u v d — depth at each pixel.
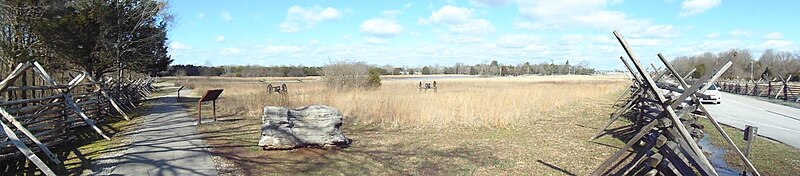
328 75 30.81
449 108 14.73
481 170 7.15
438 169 7.20
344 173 6.88
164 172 6.77
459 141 9.86
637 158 6.08
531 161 7.82
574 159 8.02
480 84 41.09
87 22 19.34
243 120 13.80
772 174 7.07
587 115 15.64
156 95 31.16
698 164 5.30
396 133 11.02
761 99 26.69
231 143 9.34
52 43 18.97
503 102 16.81
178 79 61.97
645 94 10.90
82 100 12.40
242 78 63.56
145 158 7.75
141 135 10.52
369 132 11.18
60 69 21.19
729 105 21.34
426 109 13.98
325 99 18.34
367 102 16.17
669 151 5.63
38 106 8.77
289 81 52.16
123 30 23.89
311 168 7.16
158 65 32.28
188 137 10.20
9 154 7.00
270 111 8.74
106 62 22.56
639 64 5.54
